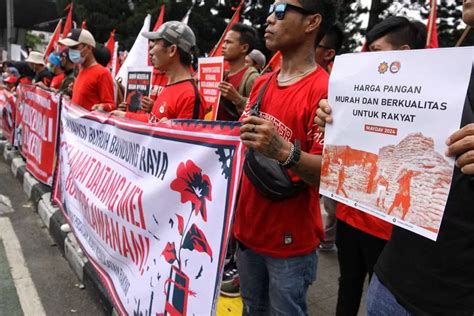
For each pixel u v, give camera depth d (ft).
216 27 79.46
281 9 5.82
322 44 9.02
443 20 43.70
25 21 96.58
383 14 48.29
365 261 7.65
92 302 9.93
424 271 4.26
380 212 4.16
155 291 6.58
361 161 4.35
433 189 3.68
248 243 6.34
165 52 9.53
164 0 70.28
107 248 8.49
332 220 13.00
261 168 5.61
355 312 7.90
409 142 3.87
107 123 8.84
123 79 17.47
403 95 3.90
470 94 3.97
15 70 35.88
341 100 4.58
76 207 10.83
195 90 9.39
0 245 12.91
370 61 4.24
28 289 10.40
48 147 15.64
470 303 3.97
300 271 6.09
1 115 27.84
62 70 25.50
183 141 6.09
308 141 5.73
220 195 5.45
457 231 4.00
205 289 5.57
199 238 5.73
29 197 17.22
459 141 3.43
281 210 5.94
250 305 6.82
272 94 6.19
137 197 7.12
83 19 73.87
